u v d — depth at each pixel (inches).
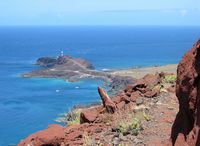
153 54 7022.6
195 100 327.0
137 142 412.8
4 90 3132.4
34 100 2682.1
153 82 609.0
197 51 327.3
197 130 314.3
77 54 7199.8
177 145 344.5
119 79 3348.9
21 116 2202.3
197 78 325.4
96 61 5718.5
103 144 413.4
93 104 2346.2
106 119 482.9
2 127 1947.6
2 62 5620.1
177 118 366.6
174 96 555.8
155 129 441.4
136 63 5290.4
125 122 455.5
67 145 407.5
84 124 470.3
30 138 416.5
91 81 3543.3
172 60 5703.7
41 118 2132.1
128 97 549.3
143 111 495.8
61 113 2233.0
